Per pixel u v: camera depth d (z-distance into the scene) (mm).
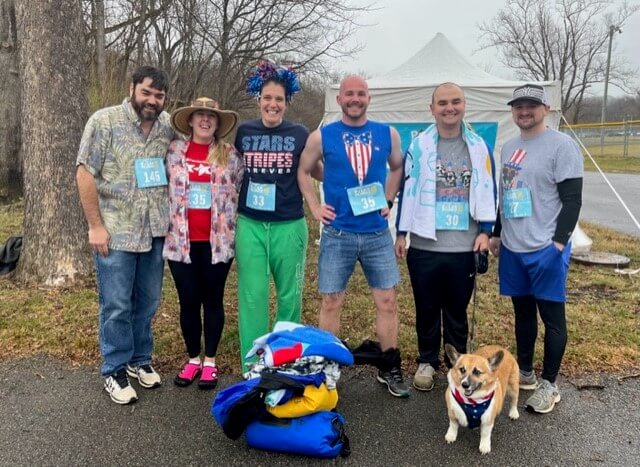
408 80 8250
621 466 2846
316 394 2895
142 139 3318
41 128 5426
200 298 3668
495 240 3781
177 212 3410
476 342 4477
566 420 3307
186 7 18297
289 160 3436
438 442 3062
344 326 4824
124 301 3379
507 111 7641
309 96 25609
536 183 3365
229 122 3441
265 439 2891
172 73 19688
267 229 3484
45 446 2947
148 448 2955
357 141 3367
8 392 3537
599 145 33875
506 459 2908
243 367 3701
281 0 19672
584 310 5262
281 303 3691
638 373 3924
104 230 3291
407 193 3547
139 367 3721
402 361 4098
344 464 2855
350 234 3445
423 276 3582
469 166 3451
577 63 47312
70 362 3973
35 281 5535
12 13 10453
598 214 12930
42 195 5508
